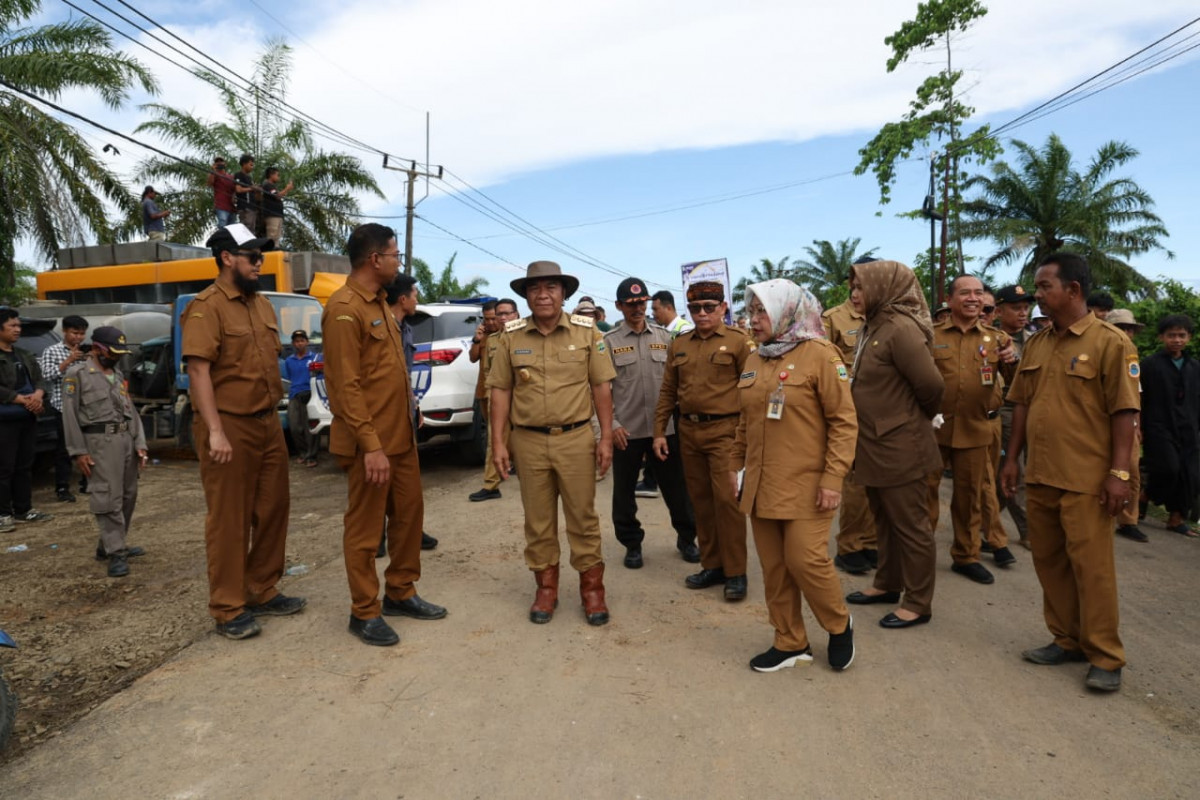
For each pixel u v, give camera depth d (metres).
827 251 48.50
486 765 2.60
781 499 3.16
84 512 6.89
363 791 2.46
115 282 12.23
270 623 3.87
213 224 20.75
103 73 13.62
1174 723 2.87
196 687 3.17
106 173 14.39
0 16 12.94
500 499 6.67
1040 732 2.79
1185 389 5.75
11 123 13.05
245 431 3.64
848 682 3.20
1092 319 3.19
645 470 6.88
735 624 3.86
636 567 4.80
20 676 3.38
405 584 3.93
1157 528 6.07
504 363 3.97
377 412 3.62
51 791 2.47
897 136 22.73
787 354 3.23
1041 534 3.35
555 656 3.46
